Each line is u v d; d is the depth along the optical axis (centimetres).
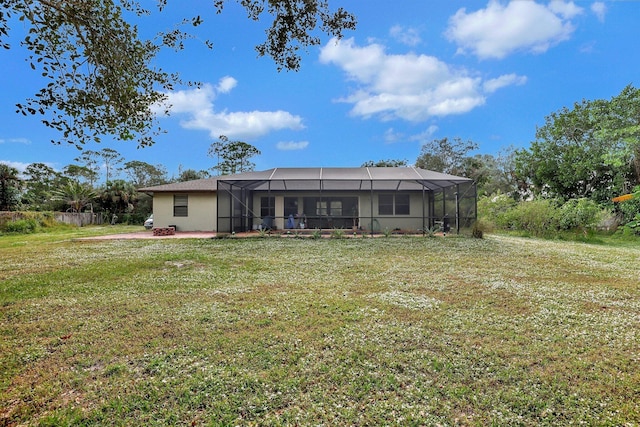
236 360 313
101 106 437
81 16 396
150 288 588
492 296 532
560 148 1945
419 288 585
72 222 2461
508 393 258
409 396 254
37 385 275
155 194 1877
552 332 380
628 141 1584
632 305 485
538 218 1536
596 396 254
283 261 869
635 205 1511
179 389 264
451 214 1602
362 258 916
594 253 1003
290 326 400
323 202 1903
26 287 598
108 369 298
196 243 1270
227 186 1562
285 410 239
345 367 299
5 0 362
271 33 516
